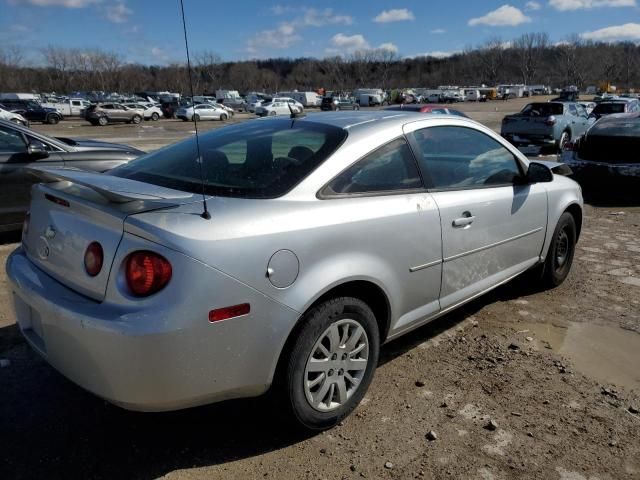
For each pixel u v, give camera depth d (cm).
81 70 9612
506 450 266
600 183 898
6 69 9181
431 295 328
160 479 244
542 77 11869
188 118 4356
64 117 4819
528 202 405
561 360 355
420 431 279
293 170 271
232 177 272
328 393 272
